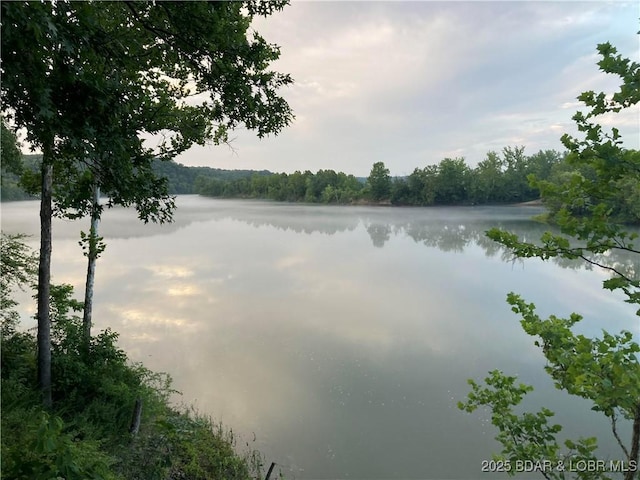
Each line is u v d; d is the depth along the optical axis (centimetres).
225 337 1548
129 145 501
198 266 2872
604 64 304
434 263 3041
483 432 993
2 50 335
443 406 1098
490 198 10444
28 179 930
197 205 13125
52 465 333
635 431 307
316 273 2683
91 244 1020
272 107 622
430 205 10662
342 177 14075
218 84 593
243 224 6656
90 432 702
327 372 1281
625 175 303
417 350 1445
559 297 2056
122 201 555
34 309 1639
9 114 393
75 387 834
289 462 883
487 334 1588
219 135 894
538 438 398
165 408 966
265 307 1922
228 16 560
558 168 7275
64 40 355
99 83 403
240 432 976
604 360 308
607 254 3234
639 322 1684
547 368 387
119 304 1923
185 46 564
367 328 1652
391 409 1084
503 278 2505
